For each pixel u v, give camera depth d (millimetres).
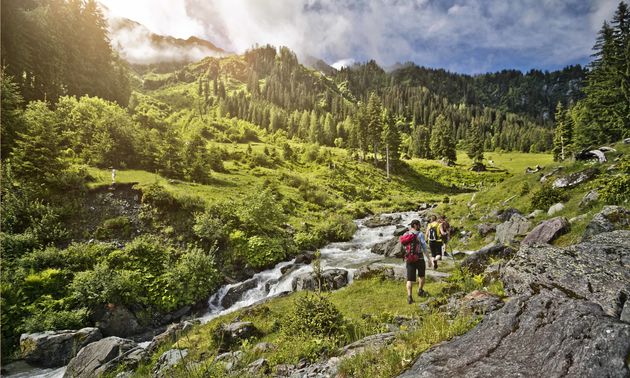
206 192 31406
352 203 46969
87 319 14773
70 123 32500
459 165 91000
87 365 10109
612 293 5184
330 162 67562
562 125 60375
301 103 182250
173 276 17891
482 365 3486
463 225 24656
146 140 34812
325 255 24797
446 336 5184
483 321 4477
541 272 6602
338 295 12859
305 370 6066
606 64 38406
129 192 24844
